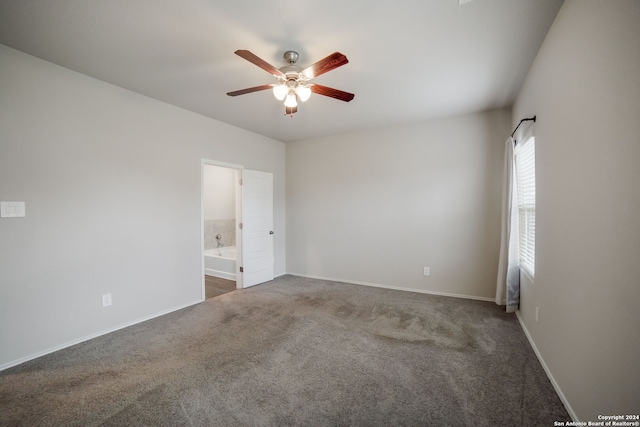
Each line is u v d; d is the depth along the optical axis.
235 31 1.95
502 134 3.51
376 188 4.33
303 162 5.02
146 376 1.99
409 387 1.86
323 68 1.96
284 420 1.57
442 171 3.86
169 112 3.27
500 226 3.55
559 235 1.79
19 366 2.11
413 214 4.06
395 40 2.06
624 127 1.11
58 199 2.38
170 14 1.77
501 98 3.16
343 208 4.62
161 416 1.60
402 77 2.63
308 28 1.92
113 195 2.76
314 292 4.05
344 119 3.88
